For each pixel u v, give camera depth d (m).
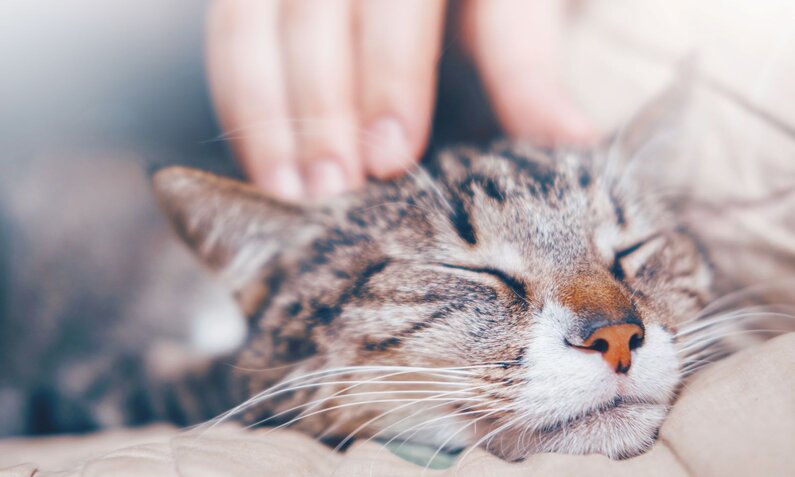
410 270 0.23
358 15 0.25
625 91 0.25
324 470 0.21
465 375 0.22
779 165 0.25
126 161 0.25
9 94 0.25
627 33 0.26
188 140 0.25
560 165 0.25
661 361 0.22
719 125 0.25
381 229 0.23
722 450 0.18
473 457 0.20
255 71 0.25
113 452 0.20
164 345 0.26
